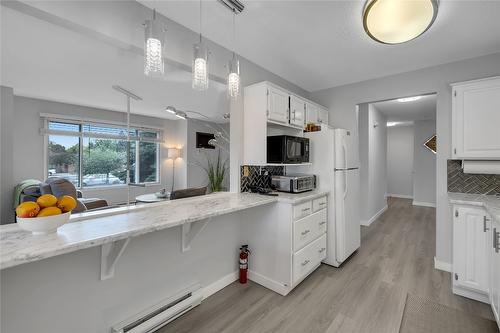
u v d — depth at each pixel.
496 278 1.65
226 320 1.79
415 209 5.88
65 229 1.18
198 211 1.60
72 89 3.77
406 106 4.89
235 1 1.65
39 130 4.47
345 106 3.38
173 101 4.52
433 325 1.74
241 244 2.48
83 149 5.18
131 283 1.61
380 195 5.46
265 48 2.35
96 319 1.44
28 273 1.20
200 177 6.78
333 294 2.15
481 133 2.23
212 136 7.00
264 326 1.73
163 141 6.46
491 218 1.81
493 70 2.41
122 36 1.58
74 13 1.37
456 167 2.59
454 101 2.37
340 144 2.77
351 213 2.98
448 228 2.61
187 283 1.97
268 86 2.37
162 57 1.33
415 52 2.42
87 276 1.40
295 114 2.77
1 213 3.30
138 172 6.09
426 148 6.34
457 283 2.10
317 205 2.57
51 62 2.69
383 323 1.76
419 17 1.70
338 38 2.16
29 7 1.24
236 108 2.49
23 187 3.19
